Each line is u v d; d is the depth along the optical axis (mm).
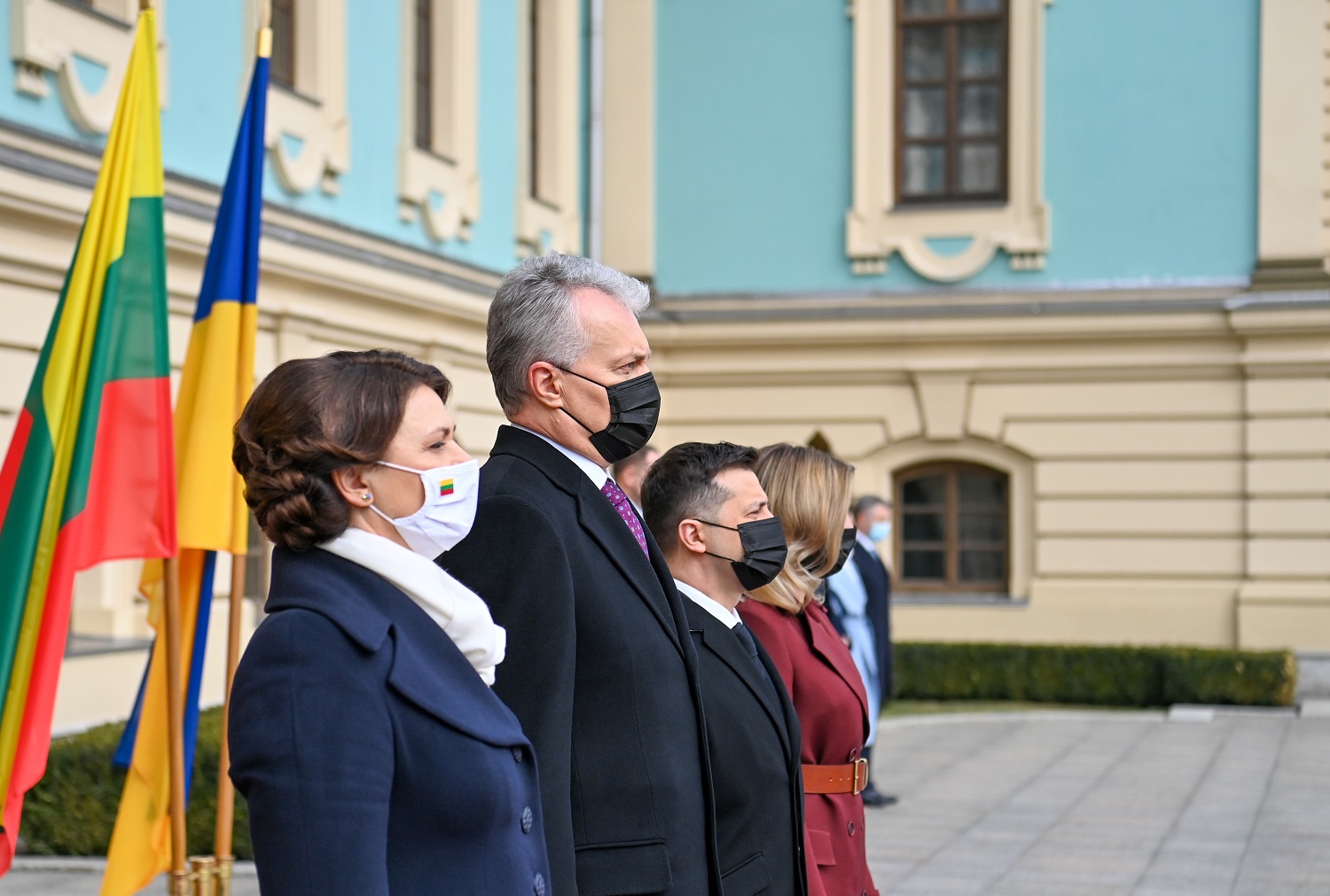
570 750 2654
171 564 4484
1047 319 15164
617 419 3010
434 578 2355
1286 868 7391
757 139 16234
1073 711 14062
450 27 12914
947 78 15844
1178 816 8750
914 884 7098
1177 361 14914
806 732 3830
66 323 4387
